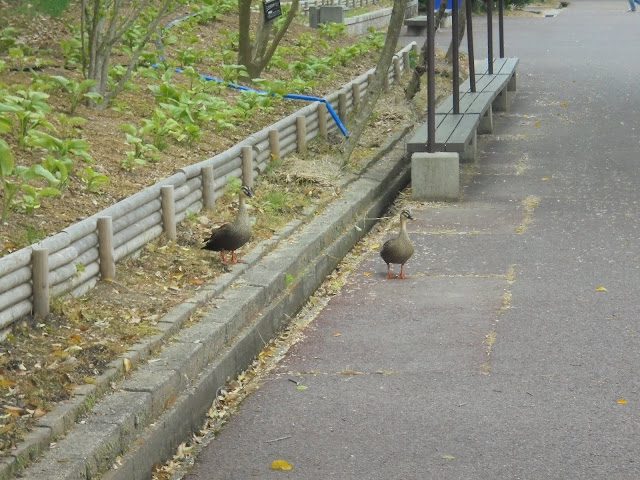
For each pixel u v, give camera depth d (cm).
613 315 892
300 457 720
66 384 714
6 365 723
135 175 1045
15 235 868
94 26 1230
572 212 1148
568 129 1537
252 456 723
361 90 1562
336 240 1042
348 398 783
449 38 2688
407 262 1023
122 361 740
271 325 877
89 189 977
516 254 1028
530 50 2509
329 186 1134
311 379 810
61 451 661
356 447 728
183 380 751
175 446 730
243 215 904
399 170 1297
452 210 1172
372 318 902
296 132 1241
